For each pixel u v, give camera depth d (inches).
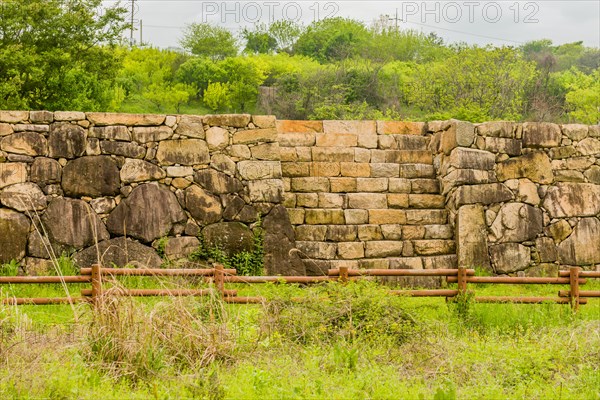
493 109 1537.9
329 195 693.3
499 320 485.7
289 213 677.9
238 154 657.6
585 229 701.3
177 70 2220.7
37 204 619.2
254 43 2930.6
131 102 1920.5
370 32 2893.7
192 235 640.4
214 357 381.1
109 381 350.6
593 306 546.6
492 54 1637.6
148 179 641.0
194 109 2022.6
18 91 1112.2
